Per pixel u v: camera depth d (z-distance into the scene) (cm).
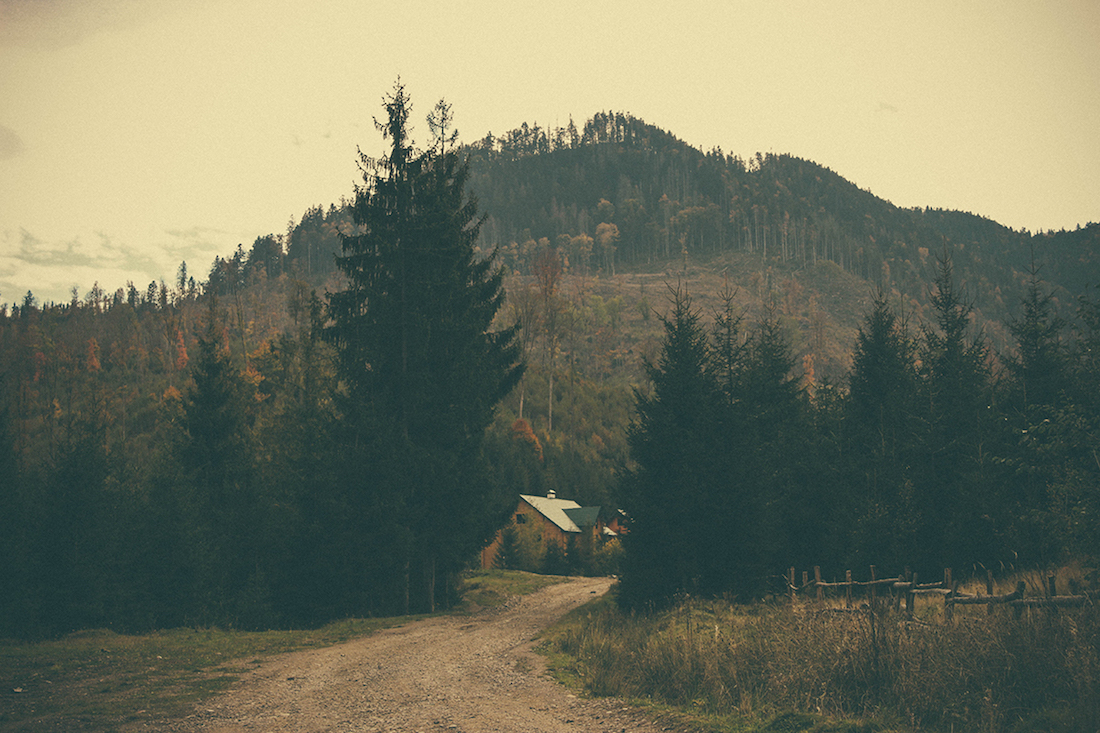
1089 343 1239
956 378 2783
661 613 2025
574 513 7394
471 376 2956
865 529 2602
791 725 840
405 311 2959
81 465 3052
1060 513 1224
